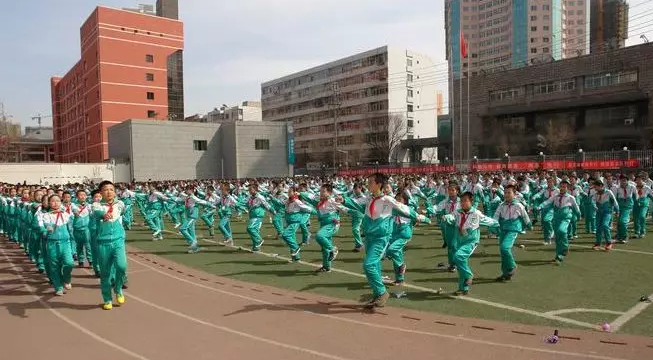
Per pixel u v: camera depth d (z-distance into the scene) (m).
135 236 17.69
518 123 54.22
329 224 10.59
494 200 15.02
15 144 84.19
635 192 14.31
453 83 57.09
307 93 86.12
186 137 47.78
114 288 8.43
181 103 62.50
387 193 7.89
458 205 10.88
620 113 46.50
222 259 12.49
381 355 5.82
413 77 75.94
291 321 7.18
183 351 6.13
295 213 11.82
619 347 5.88
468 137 52.59
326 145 81.69
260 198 13.62
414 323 6.95
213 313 7.70
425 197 18.42
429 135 78.94
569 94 48.44
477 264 10.97
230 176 49.19
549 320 6.93
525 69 52.31
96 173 44.12
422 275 10.08
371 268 7.56
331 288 9.12
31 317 7.76
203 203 13.82
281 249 13.95
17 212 15.48
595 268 10.34
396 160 66.56
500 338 6.27
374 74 74.25
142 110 58.62
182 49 62.34
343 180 30.77
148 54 59.25
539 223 17.89
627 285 8.83
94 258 10.64
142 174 45.19
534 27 97.06
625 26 69.38
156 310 7.97
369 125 72.69
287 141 51.84
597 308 7.45
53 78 80.88
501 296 8.25
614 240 14.12
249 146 49.50
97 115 57.56
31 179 42.38
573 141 48.28
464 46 52.25
